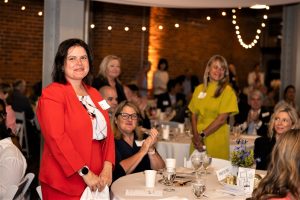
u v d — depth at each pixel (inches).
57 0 264.1
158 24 482.0
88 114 128.0
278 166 93.2
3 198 135.9
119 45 456.4
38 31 419.5
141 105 254.7
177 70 504.1
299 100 313.9
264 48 561.9
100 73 227.6
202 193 126.6
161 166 164.4
